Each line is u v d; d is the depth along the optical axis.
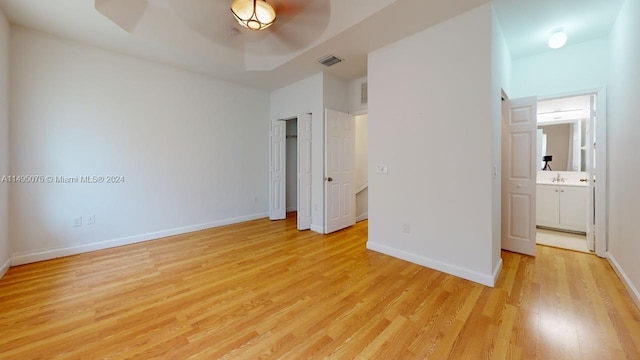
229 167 4.56
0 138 2.49
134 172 3.54
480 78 2.29
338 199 4.20
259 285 2.33
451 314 1.87
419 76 2.69
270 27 3.18
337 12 2.59
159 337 1.63
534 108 2.93
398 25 2.55
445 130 2.52
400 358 1.45
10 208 2.70
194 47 3.34
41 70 2.85
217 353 1.49
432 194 2.64
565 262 2.79
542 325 1.73
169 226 3.88
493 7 2.33
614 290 2.18
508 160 3.12
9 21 2.62
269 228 4.34
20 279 2.41
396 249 2.98
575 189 3.98
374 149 3.13
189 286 2.30
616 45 2.56
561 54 3.11
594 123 3.02
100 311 1.91
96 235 3.25
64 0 2.32
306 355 1.48
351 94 4.36
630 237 2.19
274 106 4.99
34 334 1.64
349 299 2.08
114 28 2.78
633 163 2.16
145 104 3.60
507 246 3.16
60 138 2.99
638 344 1.54
